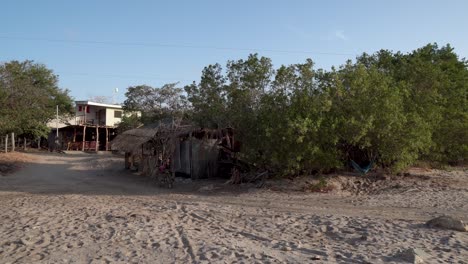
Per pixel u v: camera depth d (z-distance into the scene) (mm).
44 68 48312
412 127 17734
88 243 8773
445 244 8430
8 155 34344
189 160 22078
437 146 21281
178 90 38406
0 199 16188
